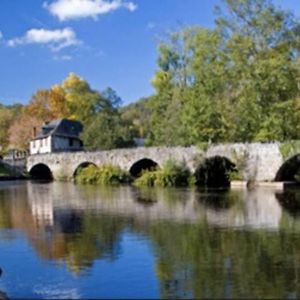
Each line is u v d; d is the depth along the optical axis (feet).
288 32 174.60
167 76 228.43
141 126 354.33
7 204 132.16
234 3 176.24
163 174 183.62
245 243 75.05
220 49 180.14
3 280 59.77
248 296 52.54
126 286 56.39
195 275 59.52
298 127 169.99
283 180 171.01
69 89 368.48
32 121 342.85
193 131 183.21
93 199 139.13
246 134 180.24
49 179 258.98
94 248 73.82
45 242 78.64
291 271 60.44
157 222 94.07
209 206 116.88
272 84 169.78
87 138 256.52
